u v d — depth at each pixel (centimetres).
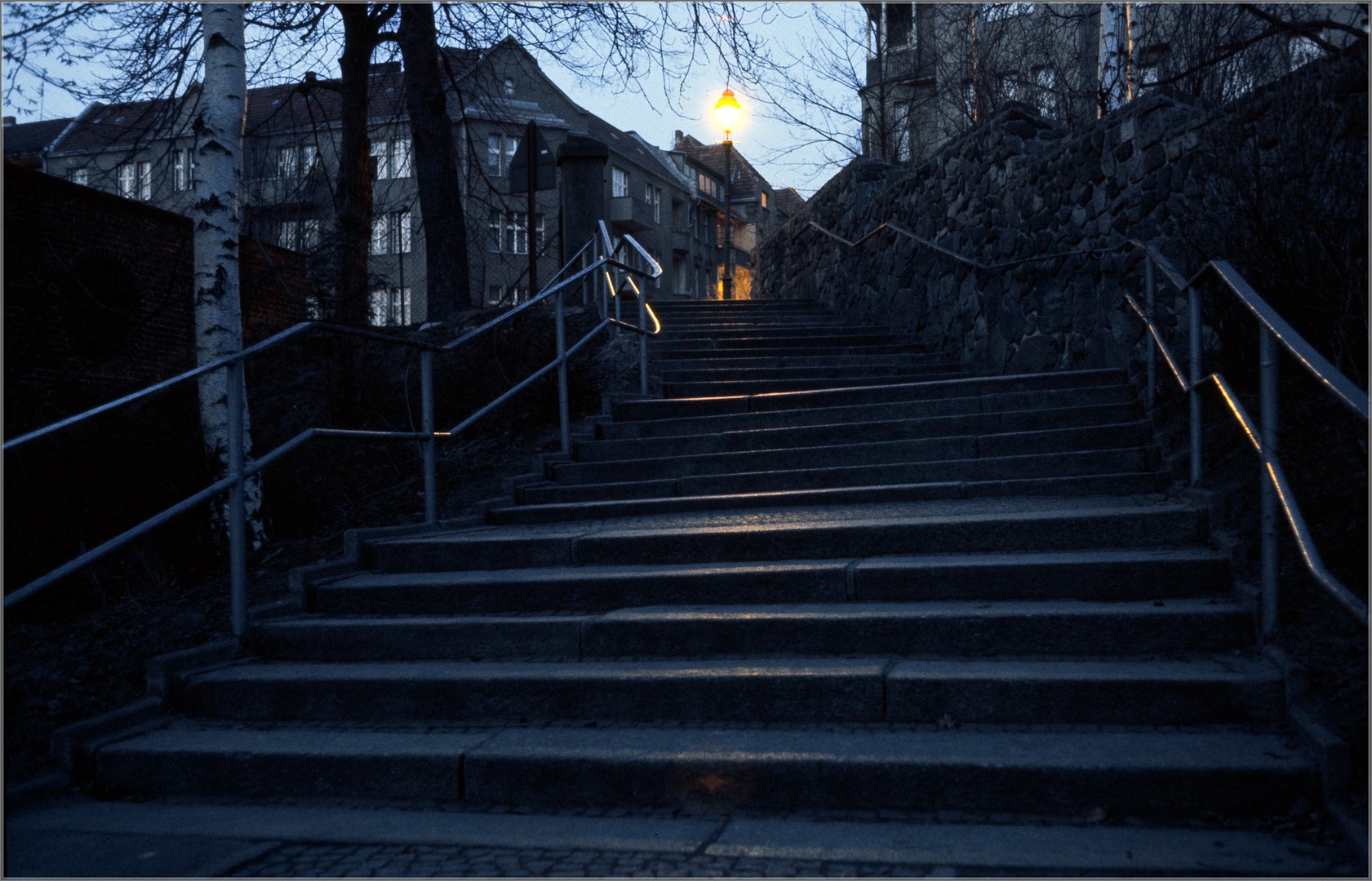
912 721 337
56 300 1088
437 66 1282
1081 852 257
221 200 594
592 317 1018
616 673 365
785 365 932
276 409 977
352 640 427
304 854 285
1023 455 570
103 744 361
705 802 310
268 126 1373
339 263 1138
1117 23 1021
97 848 294
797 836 281
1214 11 835
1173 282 505
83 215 1131
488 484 665
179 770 351
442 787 331
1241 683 310
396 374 888
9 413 914
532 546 496
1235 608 351
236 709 394
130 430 630
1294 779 271
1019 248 833
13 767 351
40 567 524
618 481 646
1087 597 390
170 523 542
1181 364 594
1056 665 344
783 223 1742
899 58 1838
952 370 921
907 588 411
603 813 311
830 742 319
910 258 1080
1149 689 318
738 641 389
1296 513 308
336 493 681
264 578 522
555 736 345
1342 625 326
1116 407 606
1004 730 324
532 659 407
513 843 287
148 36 858
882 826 285
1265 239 460
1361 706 284
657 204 4678
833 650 380
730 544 472
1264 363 336
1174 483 499
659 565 476
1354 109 442
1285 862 243
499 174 2612
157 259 1234
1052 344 768
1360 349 418
